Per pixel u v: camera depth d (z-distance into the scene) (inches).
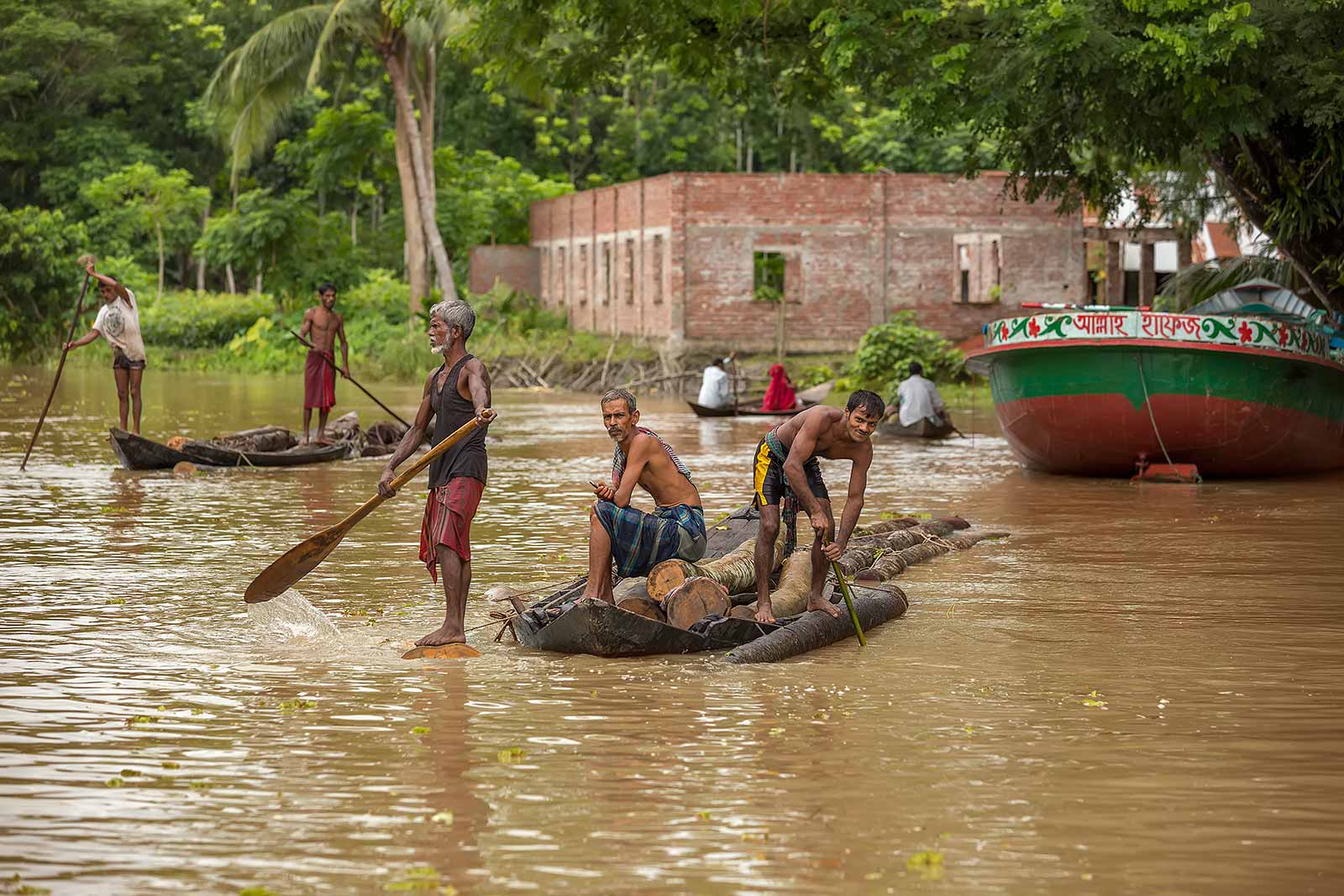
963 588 501.0
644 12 990.4
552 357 2055.9
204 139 3169.3
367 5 2128.4
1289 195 890.1
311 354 933.8
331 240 2586.1
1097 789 281.9
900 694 354.0
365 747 308.5
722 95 1091.9
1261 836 256.7
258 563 534.9
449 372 408.2
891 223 1995.6
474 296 2438.5
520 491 776.9
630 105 2987.2
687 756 302.2
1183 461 842.8
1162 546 594.9
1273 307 985.5
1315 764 297.7
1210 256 1754.4
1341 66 764.0
